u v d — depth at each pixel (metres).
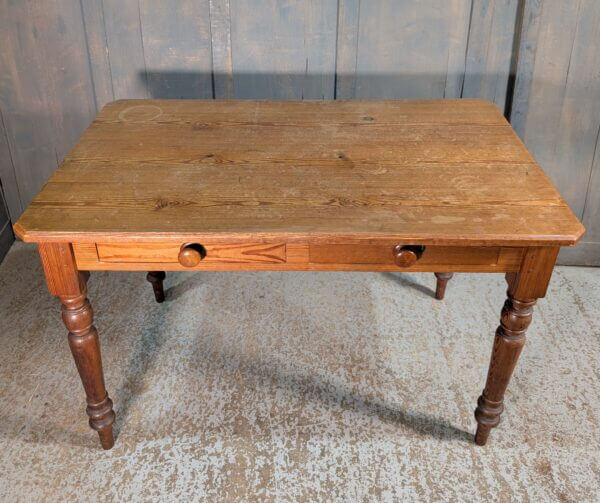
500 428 2.00
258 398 2.10
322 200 1.63
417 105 2.19
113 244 1.57
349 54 2.43
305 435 1.97
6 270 2.68
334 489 1.82
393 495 1.80
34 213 1.57
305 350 2.29
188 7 2.36
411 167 1.79
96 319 2.43
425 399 2.10
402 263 1.56
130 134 1.97
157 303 2.51
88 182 1.71
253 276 2.66
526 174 1.76
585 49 2.36
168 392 2.12
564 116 2.49
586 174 2.60
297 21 2.38
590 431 1.99
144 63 2.46
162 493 1.80
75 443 1.95
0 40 2.40
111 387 2.14
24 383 2.14
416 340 2.34
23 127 2.59
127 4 2.35
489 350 2.29
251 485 1.83
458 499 1.79
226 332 2.37
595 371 2.21
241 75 2.48
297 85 2.50
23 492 1.80
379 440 1.96
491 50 2.40
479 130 2.01
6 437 1.96
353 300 2.53
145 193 1.66
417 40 2.40
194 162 1.81
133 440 1.96
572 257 2.75
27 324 2.40
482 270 1.62
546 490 1.82
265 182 1.71
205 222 1.54
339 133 1.99
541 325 2.41
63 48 2.43
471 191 1.67
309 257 1.61
